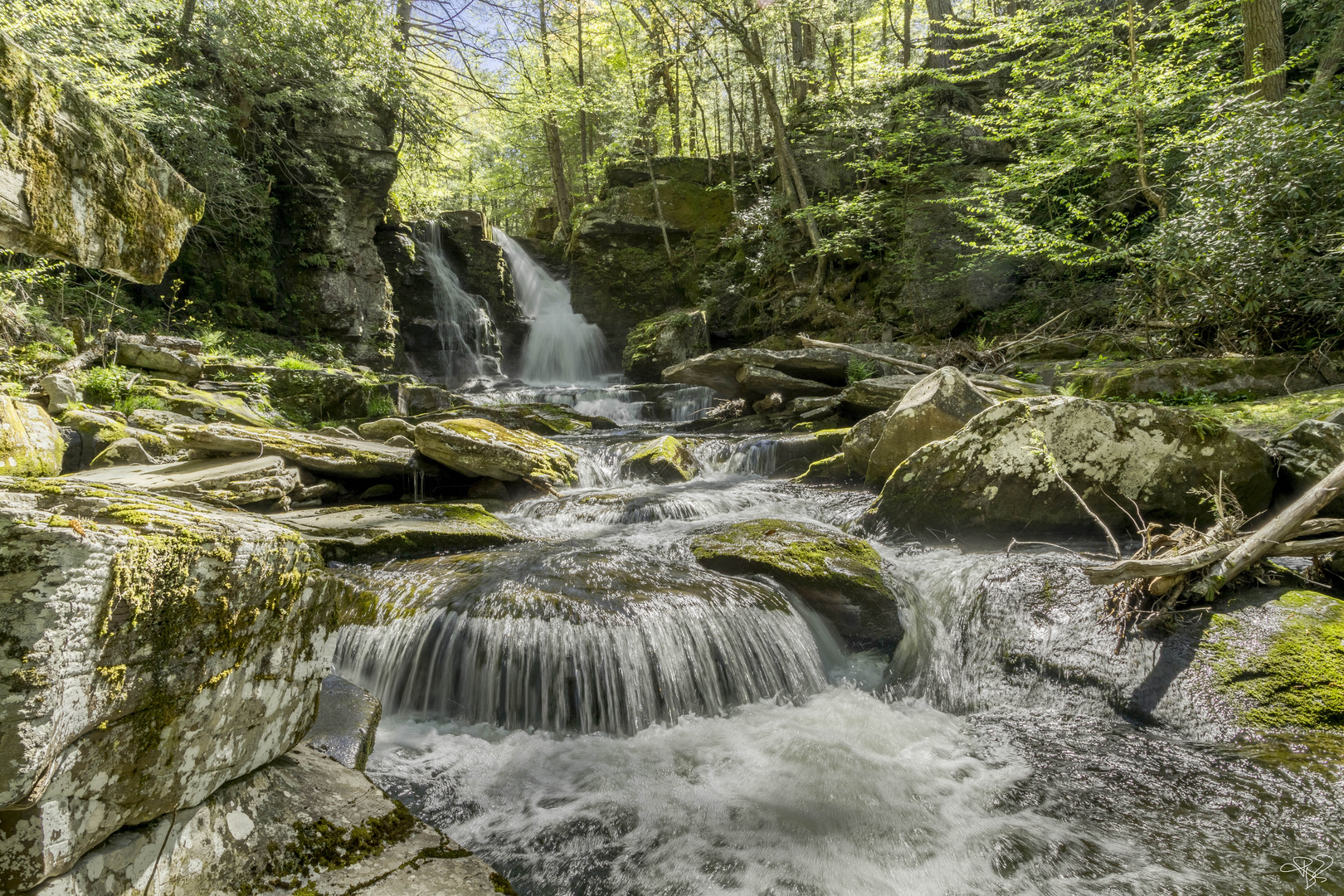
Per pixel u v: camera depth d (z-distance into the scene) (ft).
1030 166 39.86
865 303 57.21
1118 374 26.53
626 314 69.15
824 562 15.87
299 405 34.58
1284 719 10.62
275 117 49.65
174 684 3.83
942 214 53.62
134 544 3.41
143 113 35.53
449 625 13.38
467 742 11.98
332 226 53.26
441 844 5.34
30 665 2.95
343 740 7.37
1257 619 12.17
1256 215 25.94
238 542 4.13
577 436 36.78
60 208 4.17
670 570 16.14
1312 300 24.79
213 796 4.57
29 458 18.30
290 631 4.93
